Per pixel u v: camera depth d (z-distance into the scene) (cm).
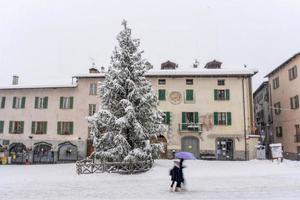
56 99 4300
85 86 4247
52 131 4238
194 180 2042
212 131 3888
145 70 2864
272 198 1375
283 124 4153
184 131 3900
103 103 2794
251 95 4028
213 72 3953
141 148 2648
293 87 3834
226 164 3181
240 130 3850
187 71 3978
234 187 1722
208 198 1400
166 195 1499
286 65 4053
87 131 4153
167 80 4047
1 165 3784
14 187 1808
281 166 2848
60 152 4197
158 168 2731
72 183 1981
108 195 1521
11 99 4419
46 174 2530
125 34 2866
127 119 2592
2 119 4388
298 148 3681
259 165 3022
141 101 2705
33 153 4241
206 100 3962
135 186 1823
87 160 2659
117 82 2723
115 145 2628
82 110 4200
